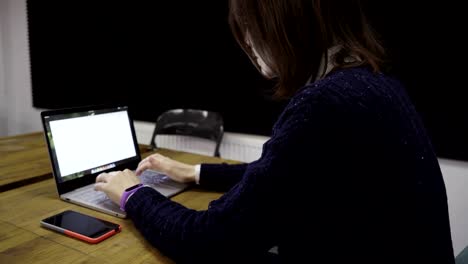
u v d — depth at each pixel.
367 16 0.61
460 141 1.89
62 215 0.88
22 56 3.47
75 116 1.12
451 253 0.66
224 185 1.14
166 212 0.74
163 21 2.66
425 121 1.96
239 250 0.61
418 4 1.89
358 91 0.57
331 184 0.56
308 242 0.59
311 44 0.59
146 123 2.91
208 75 2.55
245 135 2.51
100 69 3.03
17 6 3.40
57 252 0.72
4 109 3.71
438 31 1.87
